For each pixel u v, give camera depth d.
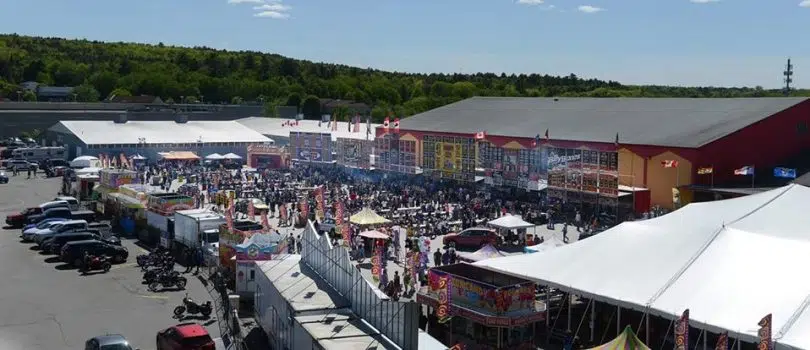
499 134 102.62
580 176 78.88
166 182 100.19
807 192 42.50
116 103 186.50
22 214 73.50
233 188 94.62
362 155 109.12
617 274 36.28
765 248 34.53
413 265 47.78
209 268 52.47
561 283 36.78
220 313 42.88
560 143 93.94
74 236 59.97
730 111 92.06
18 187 103.62
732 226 37.44
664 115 97.50
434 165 98.75
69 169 110.88
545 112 113.81
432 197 87.88
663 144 83.50
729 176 82.25
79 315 42.59
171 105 188.38
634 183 86.25
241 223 54.69
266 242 45.38
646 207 79.06
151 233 64.19
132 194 71.75
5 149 136.38
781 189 43.16
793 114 87.25
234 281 47.84
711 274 33.75
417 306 27.36
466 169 94.00
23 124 157.50
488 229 63.69
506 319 35.22
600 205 77.25
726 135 81.75
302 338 29.86
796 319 29.34
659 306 32.59
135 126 143.38
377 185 97.69
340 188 93.75
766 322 26.69
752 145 83.81
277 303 34.88
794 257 33.50
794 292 31.12
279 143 151.12
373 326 29.89
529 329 38.56
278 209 80.81
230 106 192.88
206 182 100.62
